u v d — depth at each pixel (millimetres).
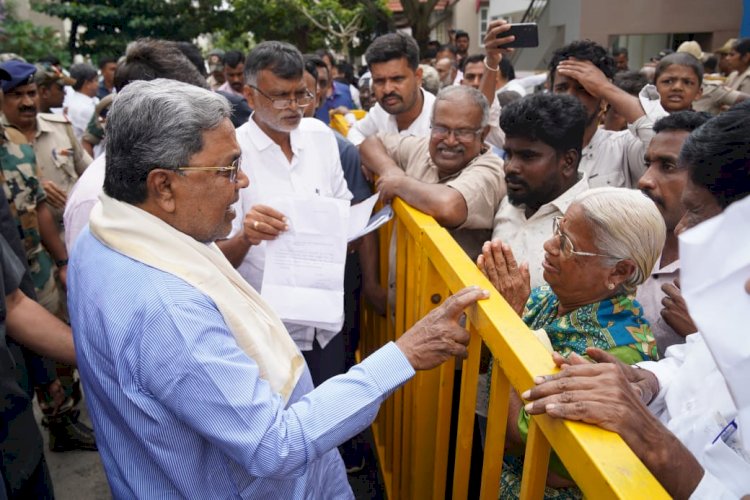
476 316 1343
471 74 5762
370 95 7078
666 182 1688
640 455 902
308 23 16906
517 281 1517
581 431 902
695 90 3764
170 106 1201
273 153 2424
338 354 2580
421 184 2062
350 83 10258
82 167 3895
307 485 1439
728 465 862
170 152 1199
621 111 2451
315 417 1228
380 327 2867
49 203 3441
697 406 1129
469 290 1329
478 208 2062
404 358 1315
